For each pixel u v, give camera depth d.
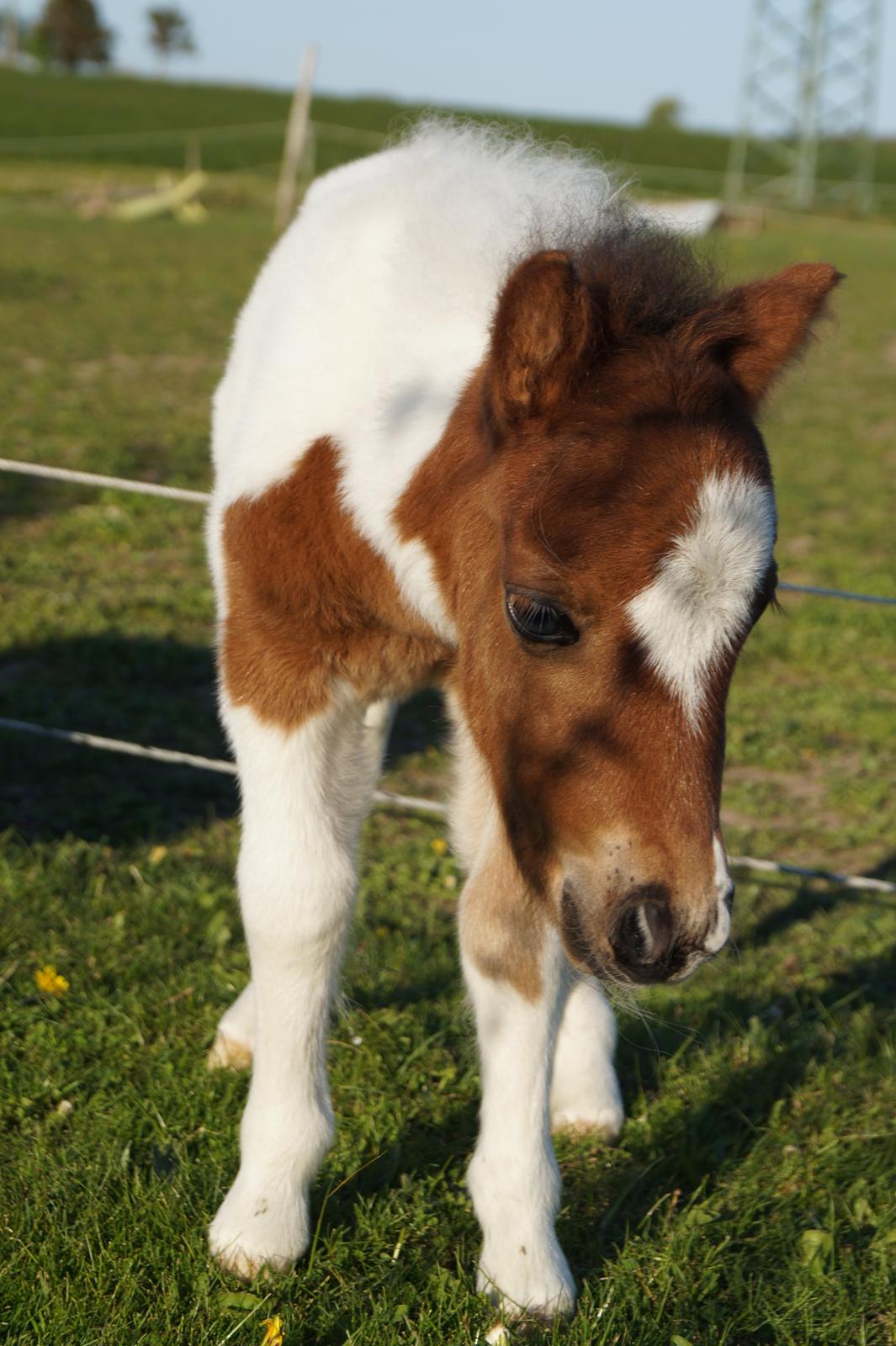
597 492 1.96
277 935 2.59
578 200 2.63
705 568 1.92
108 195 29.92
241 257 21.45
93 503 8.41
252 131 50.56
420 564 2.48
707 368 2.11
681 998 3.71
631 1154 3.05
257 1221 2.59
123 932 3.75
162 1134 2.95
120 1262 2.52
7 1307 2.42
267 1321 2.33
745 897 4.53
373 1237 2.69
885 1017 3.70
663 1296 2.57
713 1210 2.86
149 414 10.93
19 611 6.50
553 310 2.04
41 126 48.22
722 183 50.66
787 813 5.25
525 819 2.22
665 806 1.94
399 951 3.82
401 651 2.72
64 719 5.39
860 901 4.57
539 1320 2.49
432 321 2.59
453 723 2.92
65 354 13.18
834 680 6.71
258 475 2.66
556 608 1.96
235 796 4.97
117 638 6.25
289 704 2.64
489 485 2.21
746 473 1.98
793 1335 2.54
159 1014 3.40
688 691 1.94
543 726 2.04
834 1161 3.05
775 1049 3.45
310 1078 2.68
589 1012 3.12
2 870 4.01
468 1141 3.05
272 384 2.74
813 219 40.56
